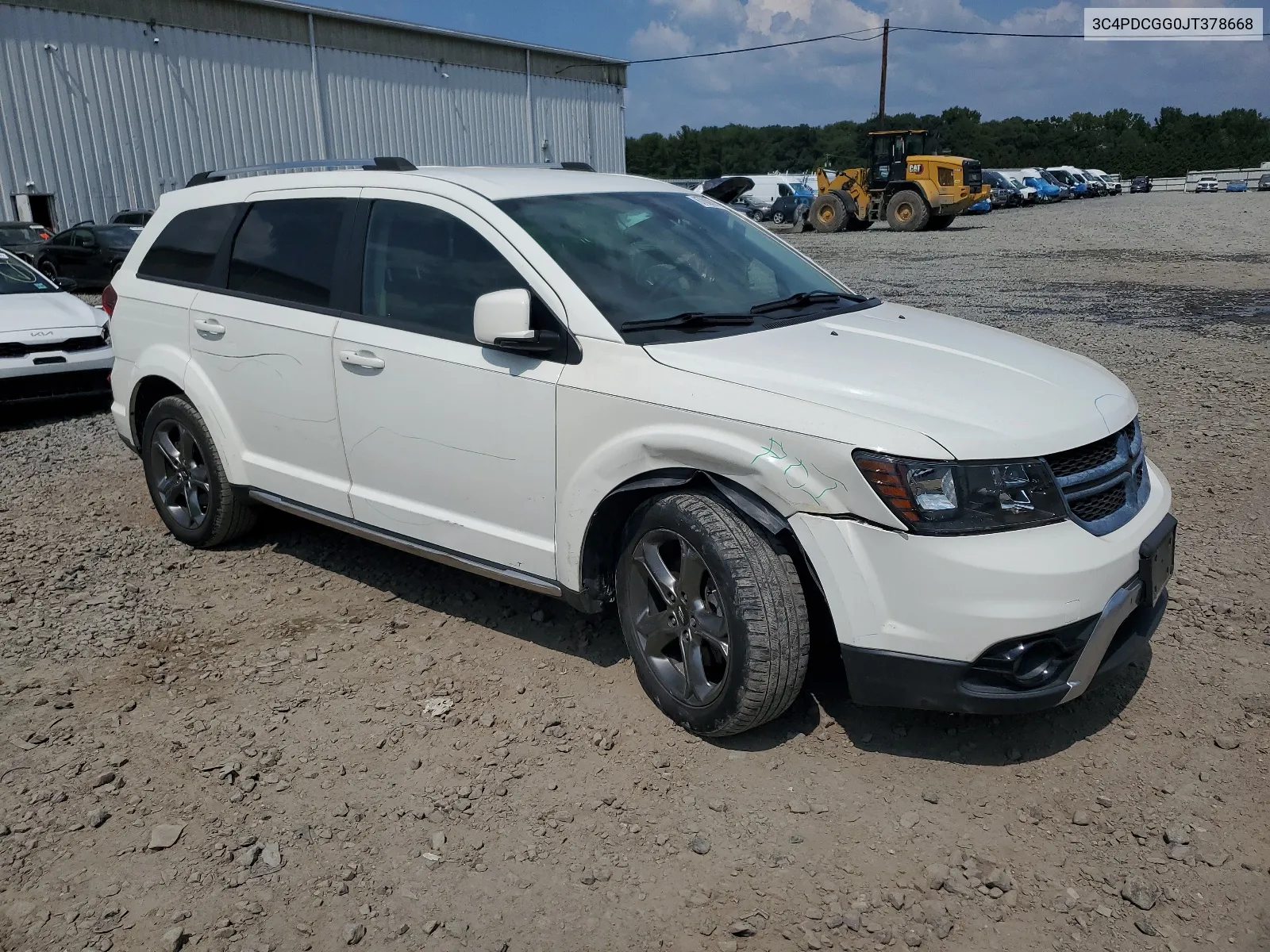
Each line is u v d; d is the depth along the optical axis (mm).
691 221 4277
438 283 3873
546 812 3014
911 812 2988
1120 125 131000
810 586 3316
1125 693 3578
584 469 3418
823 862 2785
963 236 27125
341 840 2896
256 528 5145
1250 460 6113
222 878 2738
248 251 4605
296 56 28797
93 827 2943
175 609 4426
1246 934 2496
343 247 4195
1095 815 2957
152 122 25828
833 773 3180
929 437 2879
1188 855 2768
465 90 34250
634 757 3281
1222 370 8711
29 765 3250
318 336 4176
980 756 3250
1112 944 2480
